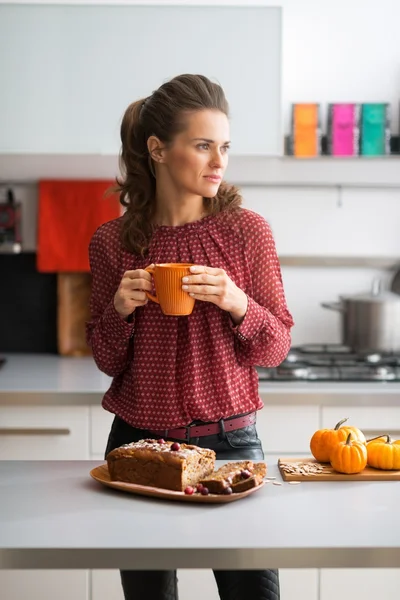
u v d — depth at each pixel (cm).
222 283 179
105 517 150
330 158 335
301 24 359
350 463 174
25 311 377
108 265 208
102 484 170
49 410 296
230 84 323
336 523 146
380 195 366
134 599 195
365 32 359
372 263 366
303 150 337
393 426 296
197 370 197
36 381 311
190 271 176
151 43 323
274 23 321
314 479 173
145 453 166
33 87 325
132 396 202
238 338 196
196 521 148
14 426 296
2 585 284
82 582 285
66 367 342
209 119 190
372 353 344
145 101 205
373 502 158
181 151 192
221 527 144
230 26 321
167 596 195
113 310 193
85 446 297
